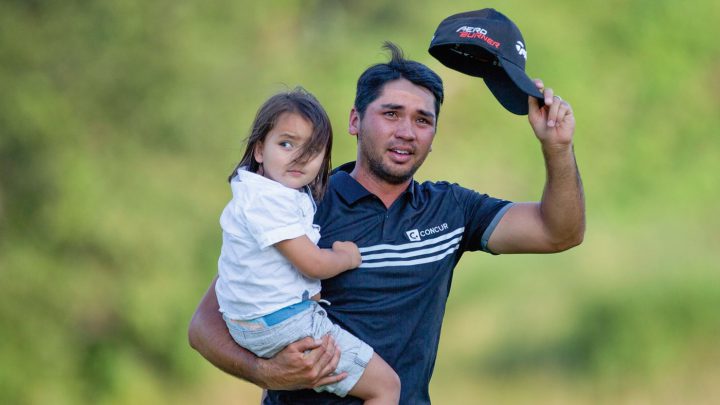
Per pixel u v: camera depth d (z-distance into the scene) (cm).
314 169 716
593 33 2911
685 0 2967
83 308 2450
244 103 2531
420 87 755
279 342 705
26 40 2442
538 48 2758
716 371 2488
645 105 2934
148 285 2448
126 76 2494
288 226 699
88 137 2472
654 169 2884
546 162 737
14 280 2405
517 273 2705
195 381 2486
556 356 2564
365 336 738
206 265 2486
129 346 2480
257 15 2567
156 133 2505
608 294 2622
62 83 2472
